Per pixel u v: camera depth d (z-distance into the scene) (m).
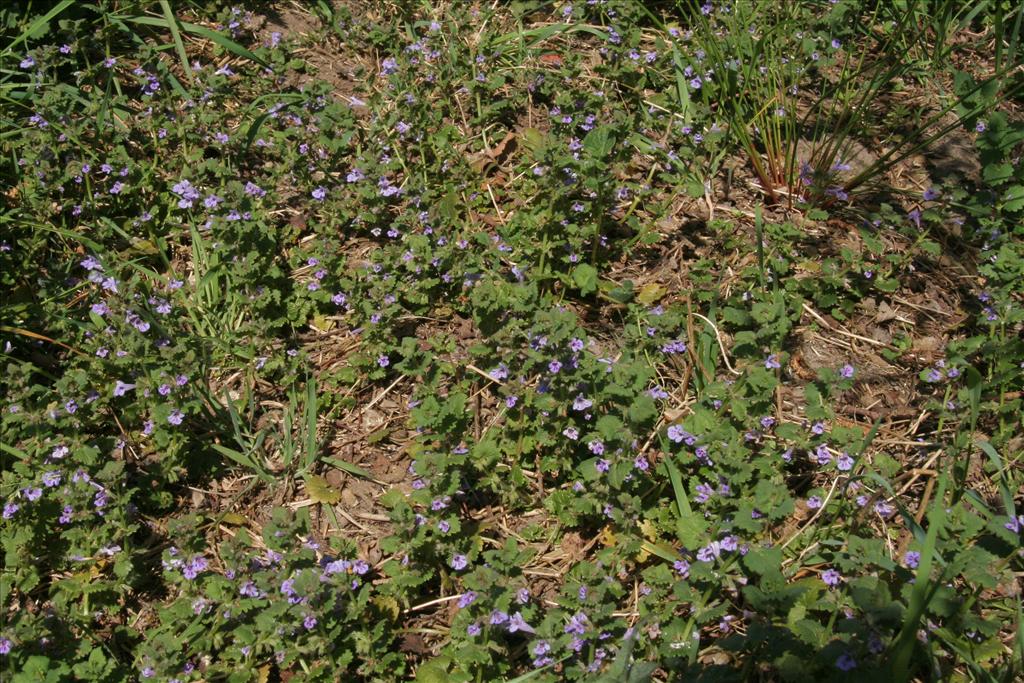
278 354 1.38
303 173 1.51
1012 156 1.55
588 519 1.27
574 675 1.13
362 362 1.36
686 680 1.12
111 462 1.21
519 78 1.65
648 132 1.61
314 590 1.11
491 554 1.16
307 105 1.55
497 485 1.27
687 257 1.49
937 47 1.69
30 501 1.24
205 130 1.54
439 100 1.62
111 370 1.34
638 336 1.32
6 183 1.50
